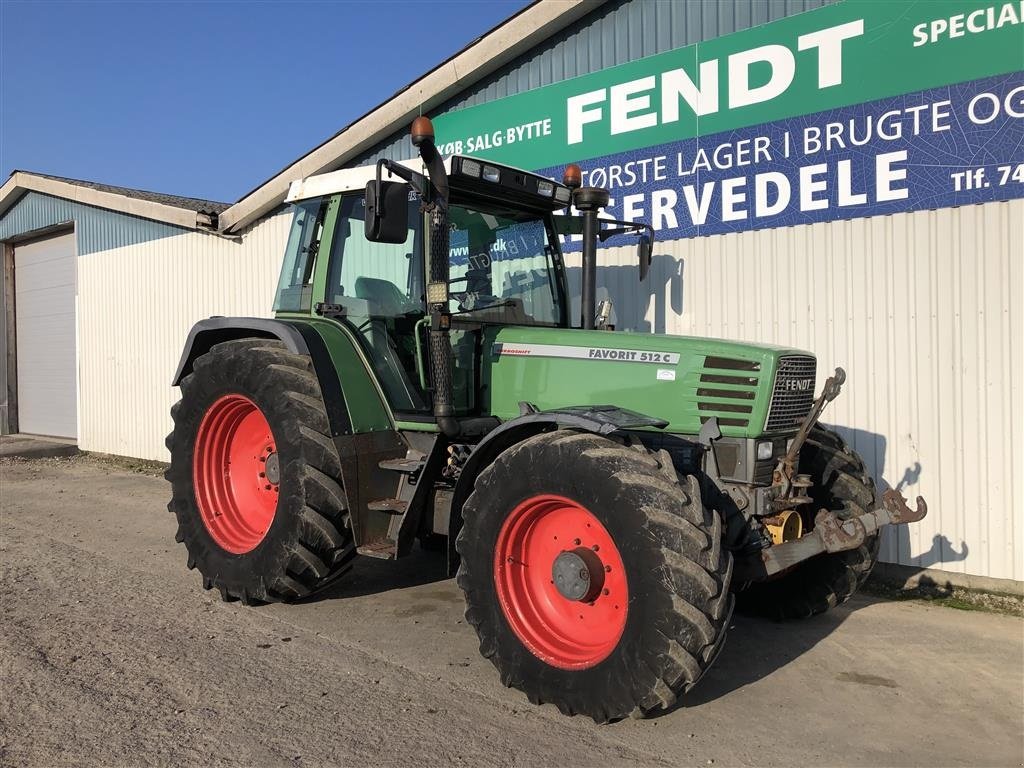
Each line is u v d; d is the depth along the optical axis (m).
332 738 3.00
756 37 5.80
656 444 3.76
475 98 7.45
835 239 5.52
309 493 4.15
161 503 7.83
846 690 3.61
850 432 5.47
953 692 3.60
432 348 3.93
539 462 3.30
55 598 4.62
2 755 2.81
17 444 12.62
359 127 8.10
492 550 3.46
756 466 3.59
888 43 5.26
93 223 11.80
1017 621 4.58
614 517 3.06
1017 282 4.88
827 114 5.52
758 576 3.50
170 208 10.19
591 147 6.71
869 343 5.39
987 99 4.94
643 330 6.45
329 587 5.05
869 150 5.37
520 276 4.70
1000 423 4.95
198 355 5.18
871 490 4.34
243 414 4.80
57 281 13.10
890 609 4.83
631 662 2.98
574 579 3.25
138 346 11.09
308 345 4.30
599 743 3.03
